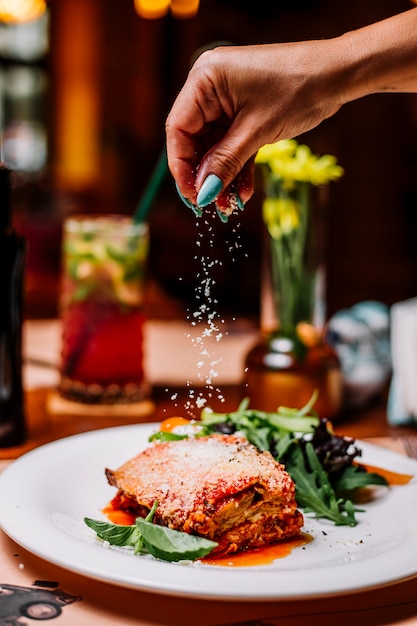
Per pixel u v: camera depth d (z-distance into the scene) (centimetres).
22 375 84
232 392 100
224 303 198
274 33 366
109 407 94
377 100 305
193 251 221
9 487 68
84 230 93
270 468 66
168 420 76
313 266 90
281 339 90
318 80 63
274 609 58
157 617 57
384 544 65
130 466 69
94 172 436
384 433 91
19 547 64
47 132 436
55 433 87
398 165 307
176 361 110
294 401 90
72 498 69
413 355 93
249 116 63
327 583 57
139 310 95
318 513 69
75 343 94
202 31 393
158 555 61
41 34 424
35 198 283
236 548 63
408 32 64
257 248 209
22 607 58
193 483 64
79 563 57
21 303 83
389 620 58
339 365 92
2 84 433
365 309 100
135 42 423
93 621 57
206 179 63
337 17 340
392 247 307
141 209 95
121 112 434
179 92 65
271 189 89
